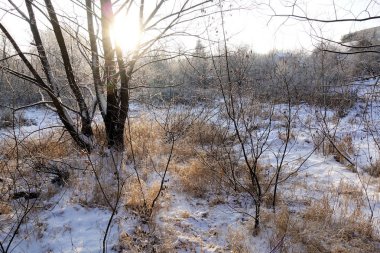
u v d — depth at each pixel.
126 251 3.74
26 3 5.51
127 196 4.73
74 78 6.04
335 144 6.89
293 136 7.61
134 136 6.96
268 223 4.17
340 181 5.18
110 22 4.24
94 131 7.17
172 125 7.34
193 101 8.81
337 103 10.16
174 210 4.54
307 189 5.07
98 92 6.01
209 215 4.46
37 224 4.18
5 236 3.96
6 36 5.21
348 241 3.80
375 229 4.00
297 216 4.20
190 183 5.07
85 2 5.08
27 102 12.55
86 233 4.07
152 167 5.74
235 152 6.36
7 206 4.43
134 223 4.21
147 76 7.29
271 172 5.62
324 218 4.11
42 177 5.21
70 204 4.61
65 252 3.76
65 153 6.10
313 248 3.60
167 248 3.74
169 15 4.96
